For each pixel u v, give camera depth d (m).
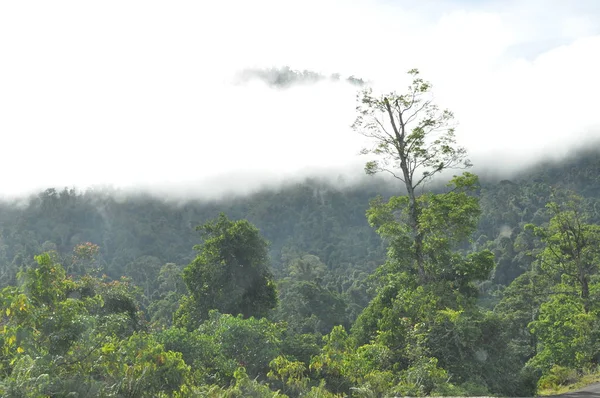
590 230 36.91
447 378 19.48
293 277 130.25
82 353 11.29
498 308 58.47
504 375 22.59
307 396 17.33
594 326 30.08
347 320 74.88
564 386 20.73
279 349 23.83
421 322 23.86
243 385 14.98
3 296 11.08
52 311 11.41
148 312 75.62
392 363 22.88
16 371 9.83
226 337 23.03
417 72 27.17
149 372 11.35
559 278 42.00
